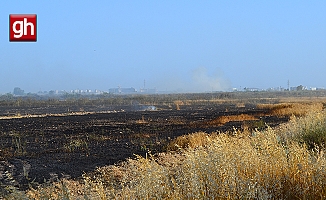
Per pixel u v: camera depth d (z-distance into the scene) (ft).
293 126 44.06
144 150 51.44
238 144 25.82
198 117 121.49
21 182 33.94
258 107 179.63
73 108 223.10
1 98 491.31
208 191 17.54
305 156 22.17
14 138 70.69
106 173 34.22
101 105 263.70
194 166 19.86
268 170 19.97
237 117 108.47
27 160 46.14
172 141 54.60
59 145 59.98
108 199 18.90
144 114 146.51
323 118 43.09
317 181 18.94
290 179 19.67
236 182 18.12
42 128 91.25
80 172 37.35
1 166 42.34
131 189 19.72
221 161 19.47
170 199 17.89
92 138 67.36
